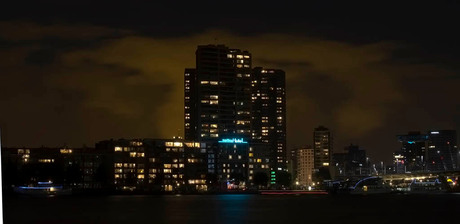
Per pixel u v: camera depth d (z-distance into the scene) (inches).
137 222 5910.4
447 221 6269.7
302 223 5895.7
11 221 5954.7
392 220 6378.0
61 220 6097.4
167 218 6437.0
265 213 7396.7
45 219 6215.6
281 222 6003.9
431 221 6259.8
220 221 6087.6
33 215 6786.4
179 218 6437.0
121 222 5900.6
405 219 6530.5
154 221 6043.3
